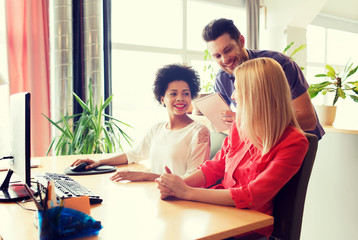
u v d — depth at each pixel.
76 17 3.22
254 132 1.10
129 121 4.24
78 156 1.97
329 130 2.08
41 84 3.09
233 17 5.04
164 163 1.48
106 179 1.40
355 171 1.96
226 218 0.92
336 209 2.09
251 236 1.01
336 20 6.29
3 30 3.03
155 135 1.62
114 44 3.98
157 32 4.34
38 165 1.66
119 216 0.93
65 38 3.04
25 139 1.00
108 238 0.78
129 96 4.19
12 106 1.28
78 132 2.69
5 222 0.91
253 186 1.01
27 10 3.00
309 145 1.10
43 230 0.74
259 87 1.08
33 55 3.05
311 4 4.57
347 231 2.02
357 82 2.10
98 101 3.23
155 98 1.60
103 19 3.45
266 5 4.96
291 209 1.09
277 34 4.86
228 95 1.96
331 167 2.11
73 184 1.20
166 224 0.87
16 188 1.26
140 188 1.25
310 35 6.02
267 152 1.08
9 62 2.98
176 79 1.50
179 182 1.09
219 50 1.61
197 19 4.69
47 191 0.75
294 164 1.03
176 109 1.49
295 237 1.09
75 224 0.77
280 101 1.08
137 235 0.80
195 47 4.69
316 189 2.22
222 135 1.64
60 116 3.06
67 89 3.07
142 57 4.25
